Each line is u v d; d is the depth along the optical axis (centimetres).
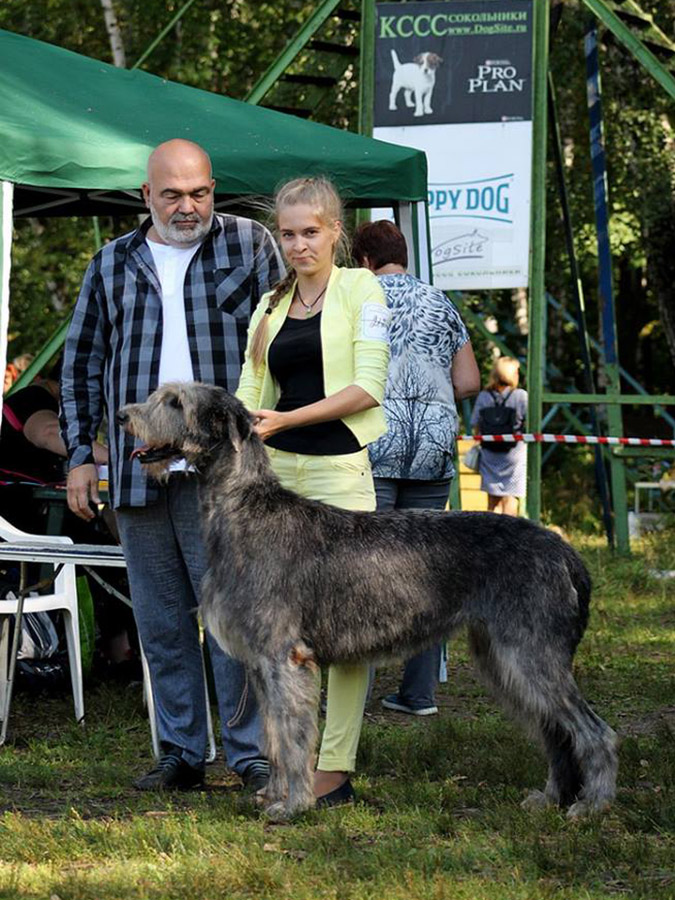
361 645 530
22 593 696
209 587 528
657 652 946
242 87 2098
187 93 850
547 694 526
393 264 738
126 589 849
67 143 703
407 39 1301
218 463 525
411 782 582
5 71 788
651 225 1844
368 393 538
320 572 524
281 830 512
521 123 1305
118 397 578
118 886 446
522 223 1318
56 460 848
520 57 1300
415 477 715
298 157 772
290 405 554
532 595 529
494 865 474
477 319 1794
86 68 849
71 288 2267
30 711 761
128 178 715
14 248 2261
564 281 2416
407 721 736
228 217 593
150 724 673
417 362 718
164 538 577
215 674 586
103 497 827
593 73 1522
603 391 2434
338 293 550
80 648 770
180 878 455
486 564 534
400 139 1316
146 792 580
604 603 1148
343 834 490
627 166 1939
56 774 621
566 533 1702
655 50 1424
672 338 1872
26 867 469
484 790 571
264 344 557
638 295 2706
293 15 2048
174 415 520
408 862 470
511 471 1530
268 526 521
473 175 1316
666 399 1440
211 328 577
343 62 1309
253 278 587
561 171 1574
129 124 759
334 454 547
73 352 600
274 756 532
